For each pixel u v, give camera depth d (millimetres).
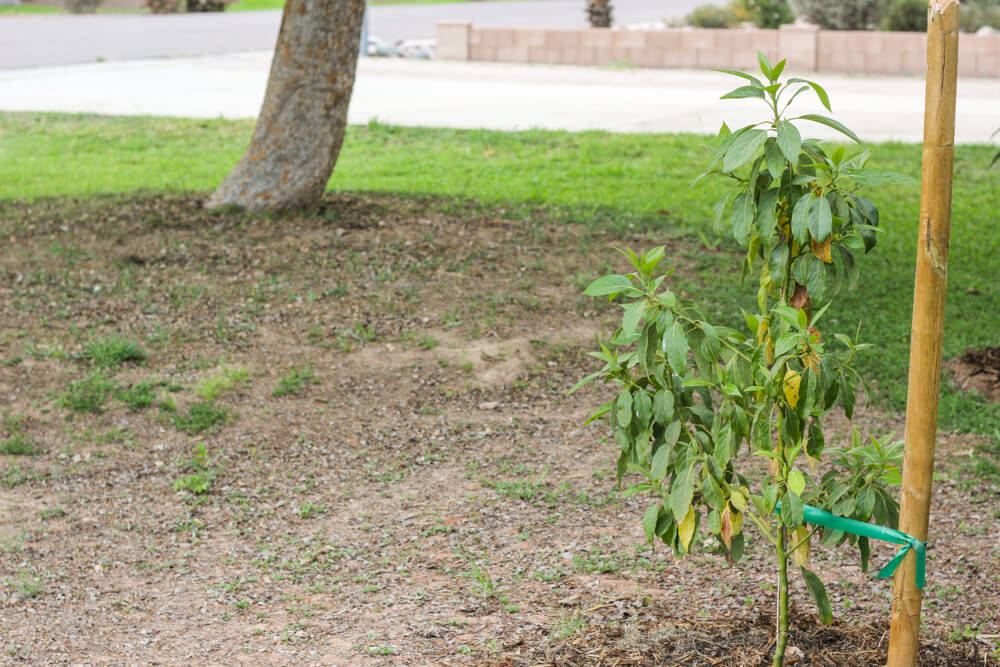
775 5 27891
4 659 4180
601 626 4238
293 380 7289
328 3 10305
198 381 7250
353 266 9352
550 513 5559
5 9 41062
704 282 9133
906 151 14898
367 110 19188
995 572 4723
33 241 10000
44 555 5164
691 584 4672
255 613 4582
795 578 4723
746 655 3932
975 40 23703
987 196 12492
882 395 7020
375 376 7438
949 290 9078
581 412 7004
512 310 8523
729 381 3504
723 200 3549
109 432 6570
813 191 3369
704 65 26078
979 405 6820
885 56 24469
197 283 8977
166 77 23266
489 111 19250
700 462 3564
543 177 13281
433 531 5363
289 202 10711
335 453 6391
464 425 6789
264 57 27125
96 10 41156
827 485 3545
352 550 5188
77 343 7793
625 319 3297
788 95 21312
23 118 17266
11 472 6062
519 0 45875
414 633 4320
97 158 14547
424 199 11711
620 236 10438
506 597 4617
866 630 4113
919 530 3244
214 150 15172
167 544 5301
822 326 8102
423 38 32219
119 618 4551
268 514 5621
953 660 3926
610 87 22938
